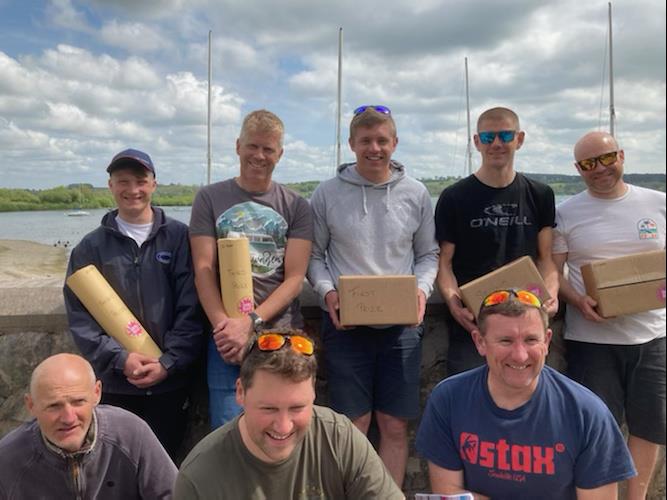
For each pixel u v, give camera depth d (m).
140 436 1.97
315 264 2.84
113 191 2.62
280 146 2.64
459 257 2.95
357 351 2.71
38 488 1.88
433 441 2.03
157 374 2.46
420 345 2.81
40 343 2.88
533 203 2.92
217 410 2.52
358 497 1.72
